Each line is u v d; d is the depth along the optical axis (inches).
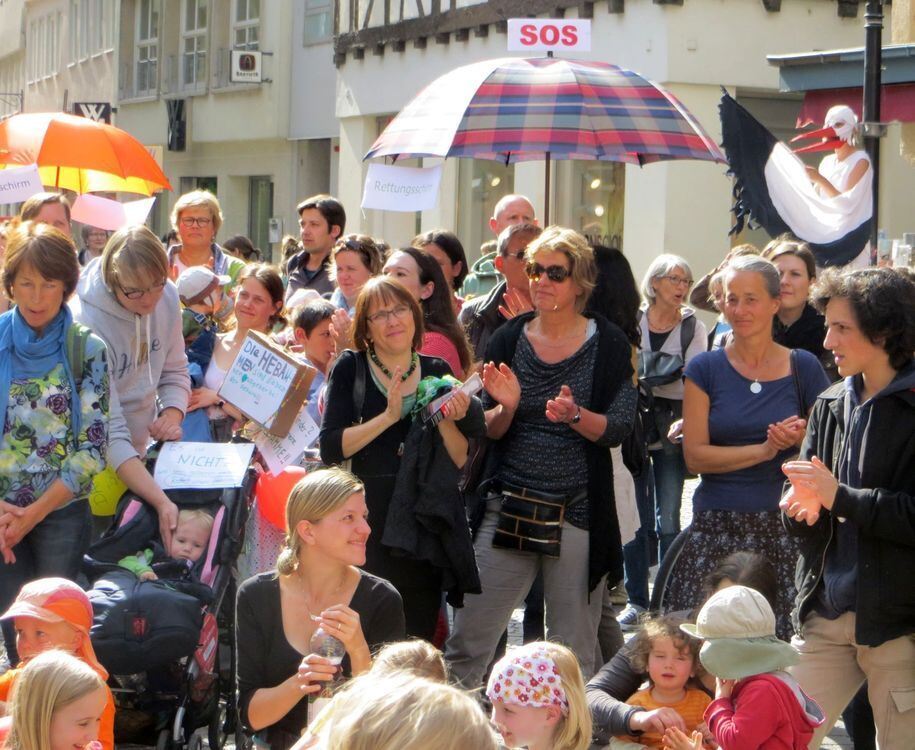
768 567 270.4
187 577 293.7
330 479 238.8
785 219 503.2
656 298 434.3
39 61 2338.8
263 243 1492.4
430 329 329.7
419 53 1112.2
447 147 379.2
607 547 300.4
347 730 117.9
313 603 240.8
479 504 308.0
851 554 240.1
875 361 237.3
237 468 313.3
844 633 241.9
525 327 310.5
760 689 224.5
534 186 967.6
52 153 510.6
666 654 247.8
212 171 1550.2
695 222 844.0
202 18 1558.8
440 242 412.8
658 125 387.5
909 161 653.3
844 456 239.8
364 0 1187.9
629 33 862.5
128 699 281.0
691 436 295.6
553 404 289.6
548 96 387.5
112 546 299.0
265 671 239.9
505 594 304.5
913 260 511.8
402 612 244.8
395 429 285.6
